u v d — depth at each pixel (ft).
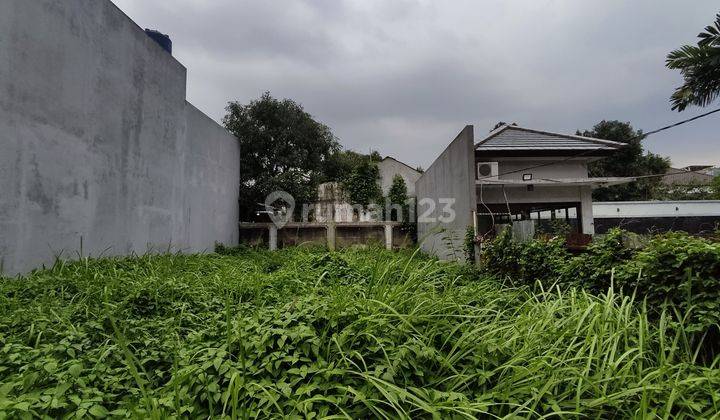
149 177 21.89
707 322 7.43
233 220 38.68
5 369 6.02
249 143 44.60
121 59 19.13
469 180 22.68
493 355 6.57
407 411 5.18
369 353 6.22
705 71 18.44
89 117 16.76
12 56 12.85
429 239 36.22
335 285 10.04
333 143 52.49
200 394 5.60
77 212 15.98
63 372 5.61
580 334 7.19
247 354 6.38
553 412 5.26
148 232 21.79
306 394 5.54
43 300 10.14
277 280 14.23
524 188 35.19
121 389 5.91
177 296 11.86
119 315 9.50
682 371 6.15
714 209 53.26
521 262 14.12
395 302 7.89
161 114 23.24
